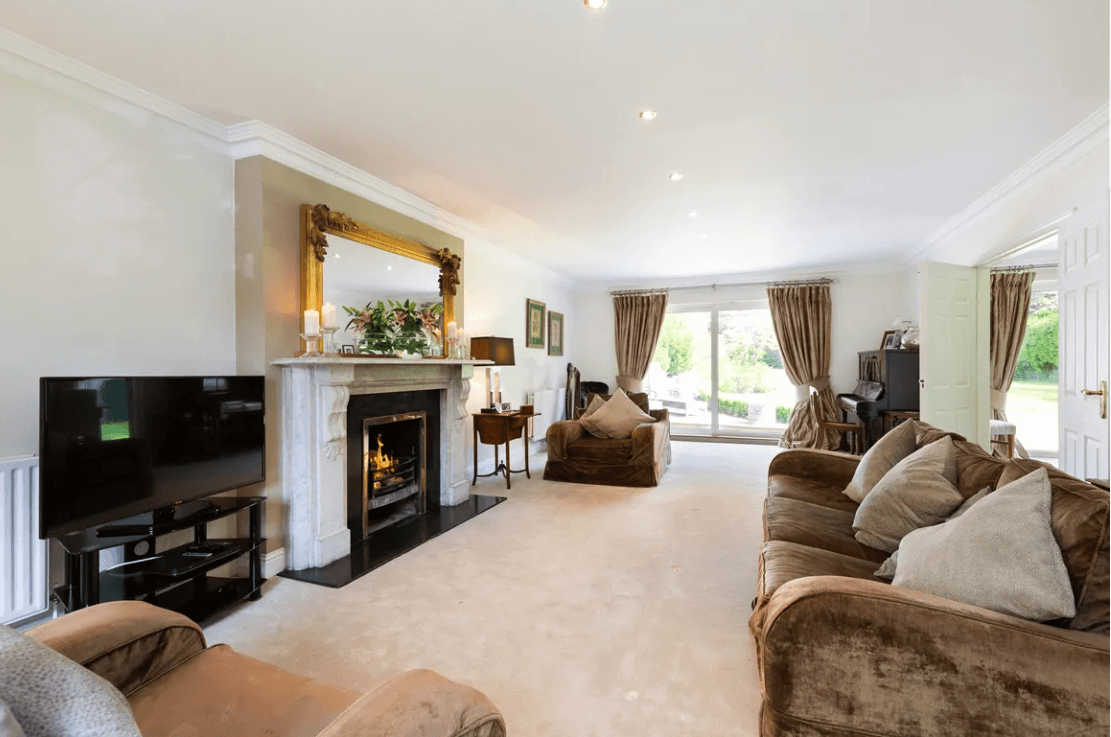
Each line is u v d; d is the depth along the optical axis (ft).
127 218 7.93
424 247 13.28
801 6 6.08
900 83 7.80
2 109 6.61
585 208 13.99
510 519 12.50
